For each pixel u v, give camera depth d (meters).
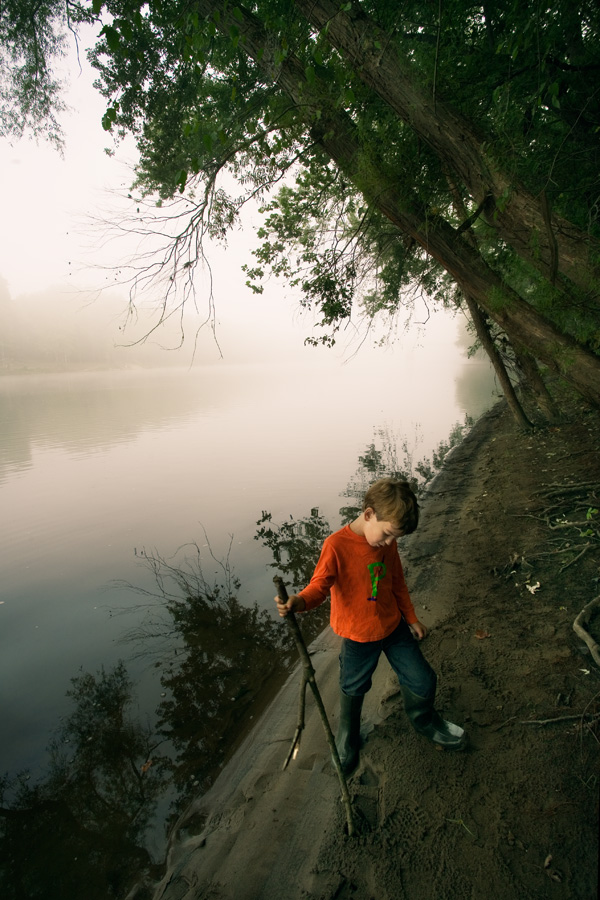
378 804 2.31
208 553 6.34
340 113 4.87
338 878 2.00
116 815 2.65
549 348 4.61
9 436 16.53
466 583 4.43
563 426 9.77
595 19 4.42
